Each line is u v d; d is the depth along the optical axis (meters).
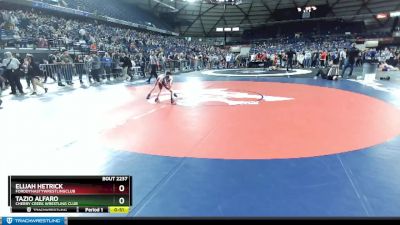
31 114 7.53
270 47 48.81
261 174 3.72
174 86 13.38
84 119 6.92
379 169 3.79
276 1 49.34
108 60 16.69
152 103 8.94
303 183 3.45
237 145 4.84
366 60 22.09
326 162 4.04
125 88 13.11
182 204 3.05
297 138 5.14
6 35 18.00
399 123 6.07
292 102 8.73
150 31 47.16
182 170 3.89
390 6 44.66
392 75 17.80
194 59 27.50
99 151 4.67
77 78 16.28
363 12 48.34
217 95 10.39
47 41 20.00
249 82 14.71
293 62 28.50
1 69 12.54
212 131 5.71
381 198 3.07
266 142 4.96
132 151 4.65
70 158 4.38
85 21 33.12
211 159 4.25
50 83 15.28
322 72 15.99
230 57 31.45
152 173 3.82
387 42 43.41
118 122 6.57
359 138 5.07
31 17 22.72
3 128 6.15
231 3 38.25
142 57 19.45
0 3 24.19
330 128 5.75
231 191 3.30
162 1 46.78
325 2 49.41
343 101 8.79
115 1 43.88
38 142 5.17
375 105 8.09
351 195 3.14
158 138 5.32
